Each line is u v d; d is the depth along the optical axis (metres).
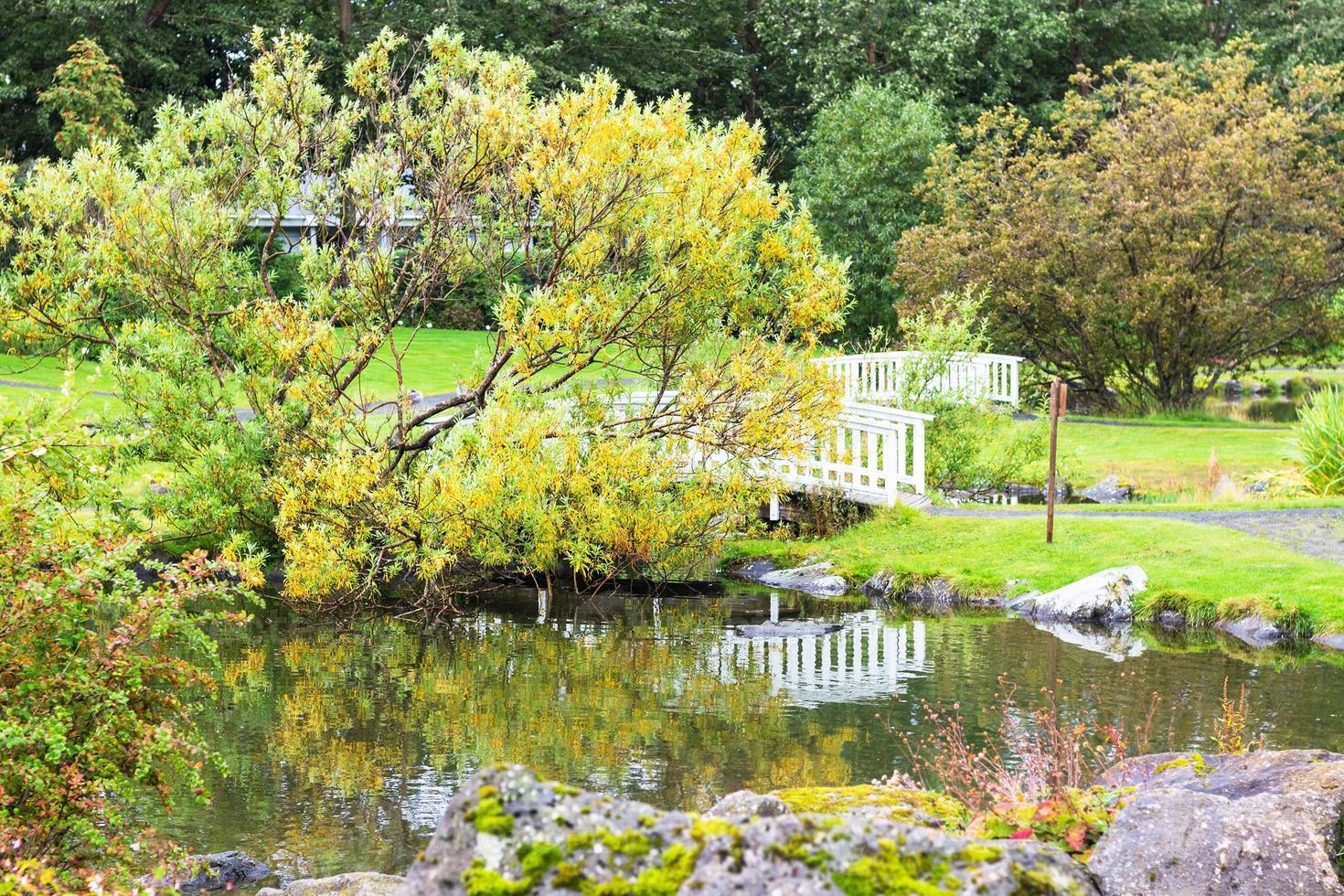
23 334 16.44
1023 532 17.50
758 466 17.33
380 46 17.47
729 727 10.34
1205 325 32.53
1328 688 11.21
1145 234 32.44
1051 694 10.99
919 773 8.90
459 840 3.55
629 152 15.46
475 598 16.78
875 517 18.97
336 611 15.68
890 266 40.12
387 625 15.05
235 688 11.85
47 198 16.36
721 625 14.83
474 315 45.03
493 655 13.37
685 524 16.47
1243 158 31.38
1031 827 5.36
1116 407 34.72
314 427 16.20
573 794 3.65
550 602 16.52
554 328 15.24
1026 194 34.12
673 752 9.63
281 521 15.13
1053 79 51.25
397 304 18.36
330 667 12.75
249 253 18.11
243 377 16.55
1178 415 32.50
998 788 6.76
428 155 17.38
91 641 6.66
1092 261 32.91
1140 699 10.86
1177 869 4.69
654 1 49.66
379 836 7.99
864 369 24.66
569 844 3.53
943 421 22.00
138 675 6.63
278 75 17.59
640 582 17.62
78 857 6.46
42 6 40.66
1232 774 6.26
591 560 16.50
